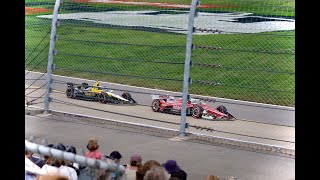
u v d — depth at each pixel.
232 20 50.38
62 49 57.75
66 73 53.75
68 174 16.08
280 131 35.53
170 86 49.03
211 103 43.38
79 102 42.31
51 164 17.30
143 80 50.66
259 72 48.28
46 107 38.94
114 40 56.91
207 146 32.09
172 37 55.38
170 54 54.06
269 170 28.12
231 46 51.41
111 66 54.09
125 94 42.41
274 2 48.12
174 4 53.38
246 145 32.12
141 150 31.27
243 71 48.91
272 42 49.41
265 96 44.94
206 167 28.47
